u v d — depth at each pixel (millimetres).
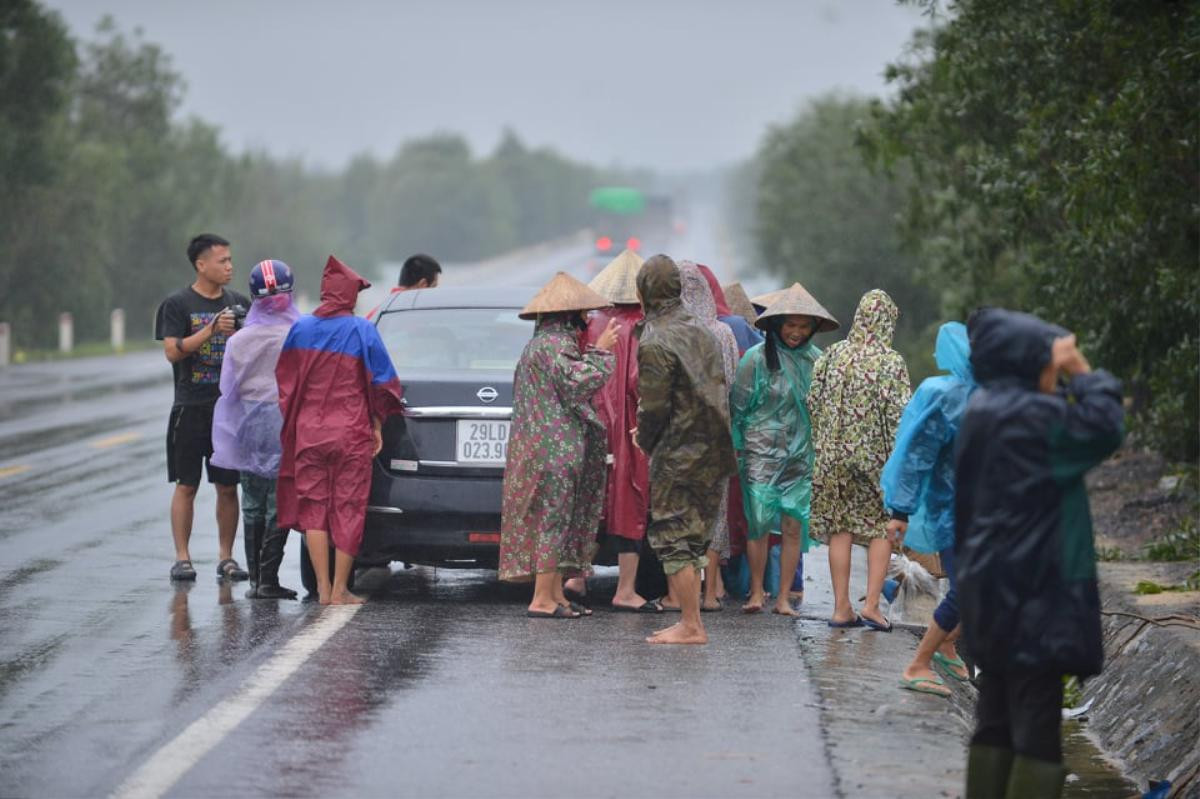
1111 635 29141
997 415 15422
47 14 112438
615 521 26516
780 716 19672
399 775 17078
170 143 157125
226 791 16484
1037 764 15328
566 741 18453
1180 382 39719
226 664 22484
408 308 29906
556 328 25562
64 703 20266
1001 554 15219
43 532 35062
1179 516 39938
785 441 26500
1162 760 22875
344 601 27141
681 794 16484
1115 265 38000
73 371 90812
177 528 29953
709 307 26609
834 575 25594
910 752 18141
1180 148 33000
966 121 47188
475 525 26672
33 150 111188
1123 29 34250
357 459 26391
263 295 27688
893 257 110938
